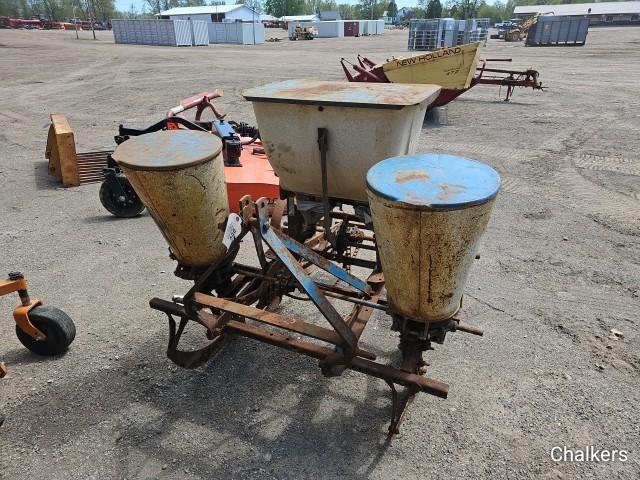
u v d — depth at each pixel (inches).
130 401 110.8
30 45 1306.6
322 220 157.9
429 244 74.5
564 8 2628.0
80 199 243.0
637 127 379.2
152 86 609.6
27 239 194.5
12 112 461.7
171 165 91.2
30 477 92.5
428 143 346.9
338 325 92.4
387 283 86.5
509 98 534.6
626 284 159.2
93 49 1222.3
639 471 93.6
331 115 102.0
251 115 446.6
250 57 1007.0
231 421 105.3
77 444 99.6
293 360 124.9
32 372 119.6
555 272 167.0
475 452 97.6
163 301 113.0
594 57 913.5
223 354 126.8
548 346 129.1
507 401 110.5
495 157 306.7
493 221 209.2
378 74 403.5
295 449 98.3
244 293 120.0
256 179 180.9
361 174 106.8
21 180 271.0
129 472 93.5
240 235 95.5
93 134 376.5
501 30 1827.0
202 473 93.1
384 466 94.5
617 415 106.6
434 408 108.3
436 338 90.7
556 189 247.6
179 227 100.3
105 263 175.0
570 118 421.4
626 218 211.2
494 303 148.7
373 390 114.5
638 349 127.6
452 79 390.3
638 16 2464.3
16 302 150.6
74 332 126.1
